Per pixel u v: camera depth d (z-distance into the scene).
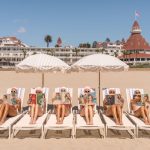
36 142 5.28
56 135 5.77
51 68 6.75
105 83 17.48
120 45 104.31
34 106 5.85
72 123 5.61
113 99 6.45
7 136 5.64
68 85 16.50
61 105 5.89
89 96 6.41
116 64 6.67
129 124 5.57
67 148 4.97
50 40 87.38
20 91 7.07
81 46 95.06
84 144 5.18
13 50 85.00
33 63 6.81
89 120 5.69
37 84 16.98
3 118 5.64
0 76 22.88
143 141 5.34
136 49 95.81
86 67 6.68
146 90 13.88
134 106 6.43
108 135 5.77
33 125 5.44
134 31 100.88
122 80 19.33
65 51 86.44
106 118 6.00
